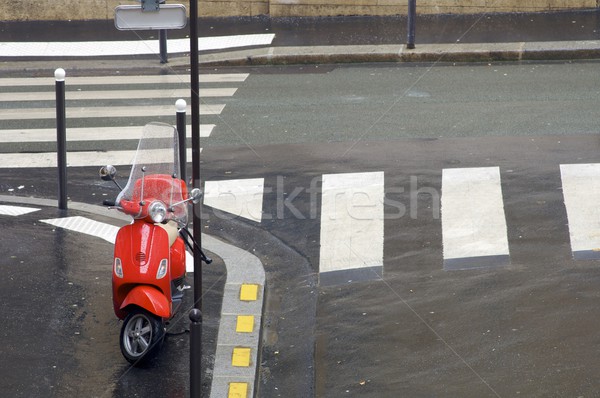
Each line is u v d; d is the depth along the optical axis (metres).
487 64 43.12
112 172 20.31
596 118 34.59
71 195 29.72
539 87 38.97
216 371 19.84
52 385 19.16
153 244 19.73
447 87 39.44
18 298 22.70
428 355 20.22
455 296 22.67
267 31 48.34
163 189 20.31
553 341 20.34
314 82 40.84
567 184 28.67
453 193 28.50
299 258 25.50
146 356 20.05
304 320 22.33
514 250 24.89
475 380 19.09
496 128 33.88
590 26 47.44
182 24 24.77
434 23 48.88
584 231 25.75
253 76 42.22
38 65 44.09
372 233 26.44
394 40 45.94
